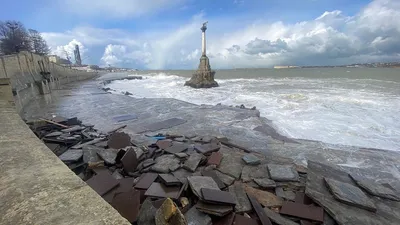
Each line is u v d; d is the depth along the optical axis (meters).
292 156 5.60
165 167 4.27
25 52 18.83
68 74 37.28
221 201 2.92
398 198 3.50
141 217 2.70
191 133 7.77
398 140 7.32
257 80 40.22
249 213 3.08
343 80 34.03
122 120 9.97
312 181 3.82
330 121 9.63
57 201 1.44
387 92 18.41
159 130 8.32
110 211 1.36
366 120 9.68
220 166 4.54
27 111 12.39
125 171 4.14
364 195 3.40
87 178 4.09
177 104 13.77
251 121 9.38
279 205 3.30
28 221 1.25
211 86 28.38
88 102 15.40
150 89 27.64
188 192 3.44
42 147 2.47
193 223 2.71
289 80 37.75
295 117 10.46
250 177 4.12
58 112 11.95
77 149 5.06
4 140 2.70
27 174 1.80
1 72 12.51
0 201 1.43
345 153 5.79
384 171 4.82
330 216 3.02
